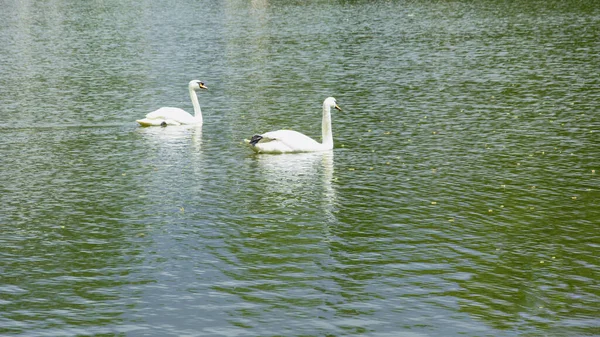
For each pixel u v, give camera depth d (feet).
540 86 141.59
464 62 170.30
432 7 294.25
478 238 71.15
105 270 64.90
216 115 125.90
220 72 166.20
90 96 142.41
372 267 65.00
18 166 96.53
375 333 54.19
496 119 117.70
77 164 97.40
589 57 171.73
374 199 82.28
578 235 71.72
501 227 73.82
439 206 79.77
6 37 233.96
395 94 138.21
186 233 73.15
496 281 62.23
